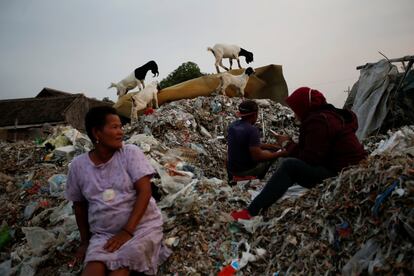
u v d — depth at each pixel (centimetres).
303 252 240
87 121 243
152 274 242
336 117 290
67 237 321
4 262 312
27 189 445
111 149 245
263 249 265
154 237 241
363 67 668
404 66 587
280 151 371
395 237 209
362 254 216
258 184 387
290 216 279
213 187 367
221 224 292
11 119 2136
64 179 438
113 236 233
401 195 219
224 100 794
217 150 641
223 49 934
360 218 235
